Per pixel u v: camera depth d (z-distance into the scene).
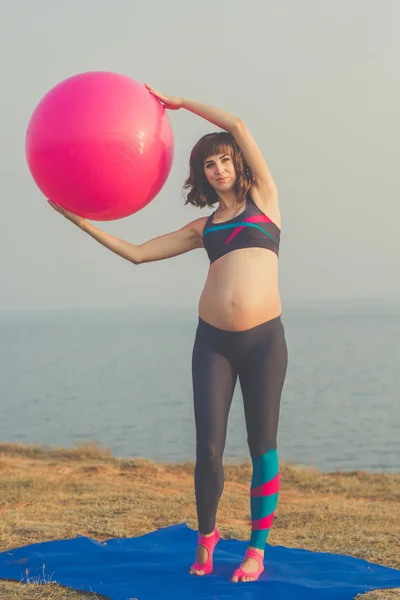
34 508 8.54
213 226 5.60
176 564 5.86
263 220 5.54
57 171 5.34
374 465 28.02
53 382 79.12
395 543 7.01
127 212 5.63
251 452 5.56
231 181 5.55
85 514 8.12
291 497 11.88
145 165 5.37
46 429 41.66
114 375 87.75
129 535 7.16
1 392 68.06
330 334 192.25
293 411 50.41
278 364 5.46
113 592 5.19
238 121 5.50
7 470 12.72
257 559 5.52
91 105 5.30
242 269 5.45
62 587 5.41
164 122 5.53
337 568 5.83
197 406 5.45
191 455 30.25
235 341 5.44
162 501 9.23
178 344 172.62
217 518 8.77
